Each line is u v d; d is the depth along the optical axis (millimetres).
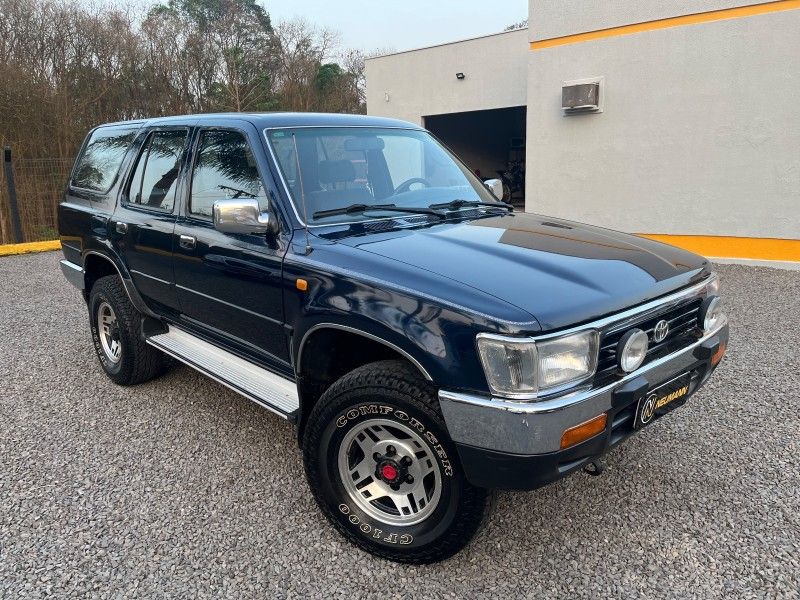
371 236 2963
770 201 8930
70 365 5133
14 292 8062
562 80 10578
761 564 2662
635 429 2572
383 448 2668
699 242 9695
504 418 2211
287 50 30297
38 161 14562
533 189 11297
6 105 17406
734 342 5621
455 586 2564
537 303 2295
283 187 3098
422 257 2662
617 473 3406
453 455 2410
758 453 3604
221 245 3322
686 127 9461
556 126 10797
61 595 2506
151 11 27141
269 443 3771
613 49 9922
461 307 2309
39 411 4234
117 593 2521
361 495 2768
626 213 10328
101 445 3754
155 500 3174
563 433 2229
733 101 8977
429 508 2574
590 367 2344
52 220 14898
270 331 3137
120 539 2861
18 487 3291
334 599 2498
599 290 2484
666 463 3506
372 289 2553
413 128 4148
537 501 3154
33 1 20391
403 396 2457
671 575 2607
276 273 2973
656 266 2869
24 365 5141
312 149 3355
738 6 8680
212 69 27062
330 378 2998
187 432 3914
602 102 10172
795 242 8859
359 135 3645
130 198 4293
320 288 2746
